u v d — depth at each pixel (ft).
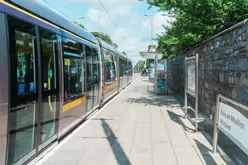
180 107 32.45
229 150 14.90
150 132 19.79
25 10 12.51
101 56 32.91
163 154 14.88
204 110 23.35
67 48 18.60
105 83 35.14
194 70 20.98
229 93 16.38
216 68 19.43
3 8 10.61
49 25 15.39
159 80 49.11
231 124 11.87
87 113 24.59
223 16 21.45
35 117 13.09
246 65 13.55
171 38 32.07
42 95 13.91
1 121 10.09
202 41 25.72
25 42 12.26
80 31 23.06
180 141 17.35
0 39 10.24
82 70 22.76
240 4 19.80
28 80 12.39
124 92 54.29
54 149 15.75
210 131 19.69
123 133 19.56
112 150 15.64
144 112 28.78
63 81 17.40
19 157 11.55
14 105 11.00
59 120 16.61
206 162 13.55
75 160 14.03
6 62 10.52
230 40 16.21
